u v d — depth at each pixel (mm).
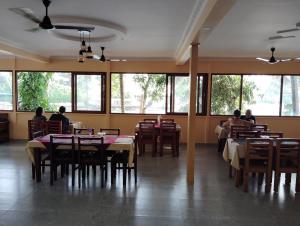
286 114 7902
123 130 8227
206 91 7895
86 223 3074
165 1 3311
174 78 8039
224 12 2920
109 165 5414
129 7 3549
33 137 4945
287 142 4227
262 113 7934
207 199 3812
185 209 3475
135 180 4465
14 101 8172
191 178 4543
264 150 4090
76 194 3916
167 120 7113
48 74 8203
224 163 5770
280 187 4371
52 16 3955
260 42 5566
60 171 5059
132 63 8039
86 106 8234
